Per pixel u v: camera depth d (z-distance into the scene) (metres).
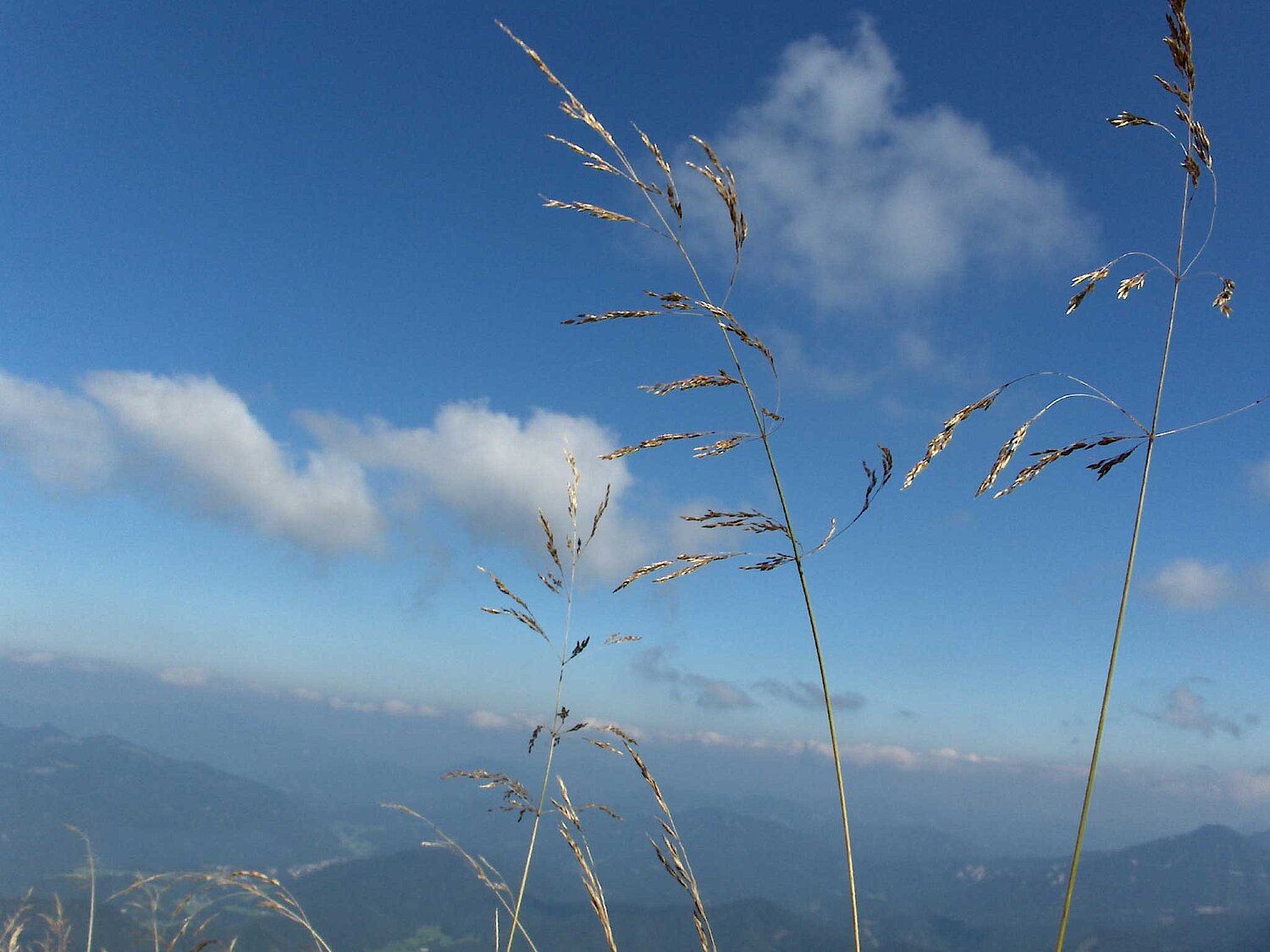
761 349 2.12
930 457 1.89
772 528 2.11
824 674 2.01
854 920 1.87
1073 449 1.81
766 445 2.14
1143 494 1.73
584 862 2.61
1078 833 1.49
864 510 2.02
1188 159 1.81
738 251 2.12
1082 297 1.83
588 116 2.11
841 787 1.96
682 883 2.37
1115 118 1.85
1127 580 1.68
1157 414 1.77
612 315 2.12
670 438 2.15
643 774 2.64
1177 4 1.76
